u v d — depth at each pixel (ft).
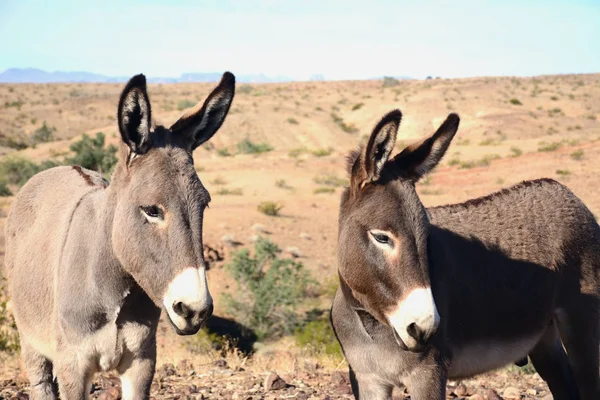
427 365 13.88
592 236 17.19
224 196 100.83
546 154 123.44
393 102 276.21
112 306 13.73
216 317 59.11
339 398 21.07
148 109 12.75
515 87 344.28
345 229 13.29
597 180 99.09
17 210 17.95
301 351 38.68
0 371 26.73
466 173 116.16
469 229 16.10
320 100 331.77
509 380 24.06
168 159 12.74
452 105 262.06
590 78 406.21
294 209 94.27
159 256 12.30
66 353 14.12
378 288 12.69
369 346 14.23
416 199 12.89
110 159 121.60
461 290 14.84
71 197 16.29
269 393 21.88
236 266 64.34
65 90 405.39
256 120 223.10
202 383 23.72
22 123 265.34
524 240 16.33
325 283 65.98
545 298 16.33
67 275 14.11
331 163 134.41
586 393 16.79
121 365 14.48
